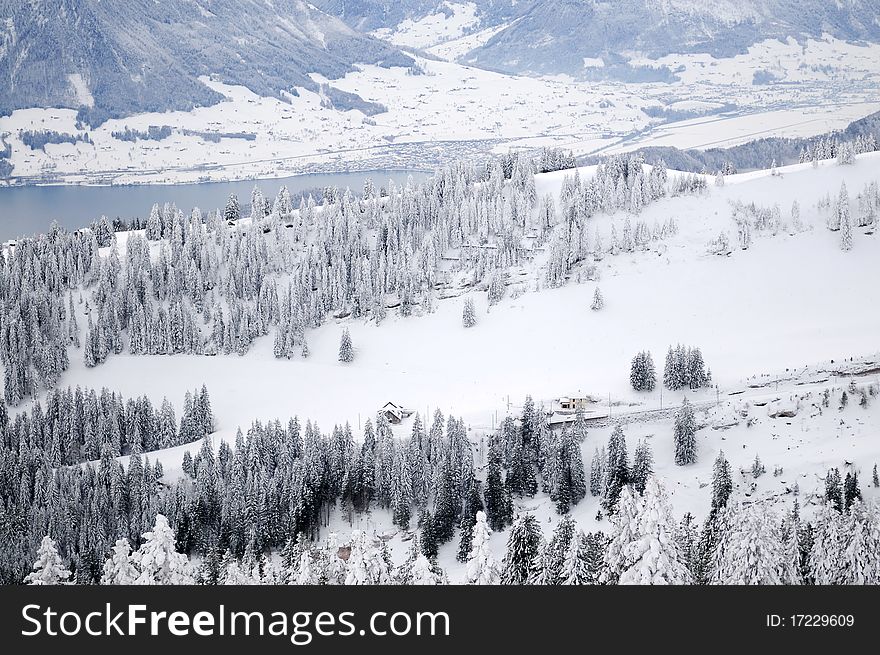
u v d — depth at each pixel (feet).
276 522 602.44
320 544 612.29
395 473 620.90
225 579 418.51
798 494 549.95
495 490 598.75
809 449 599.16
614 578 373.40
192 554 620.08
